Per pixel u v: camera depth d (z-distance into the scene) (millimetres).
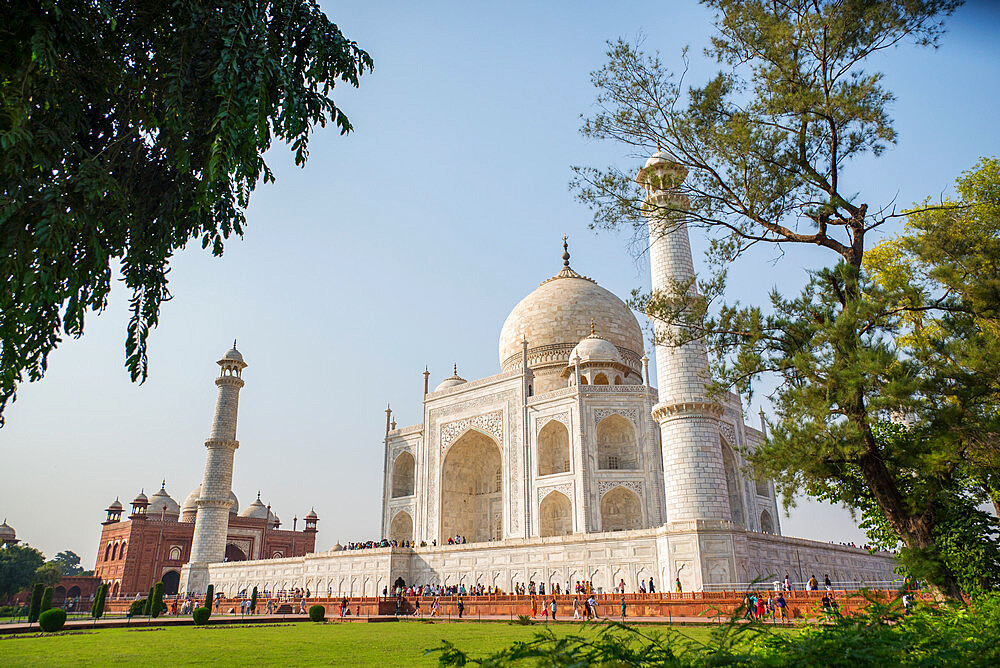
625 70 22266
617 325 75938
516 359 76188
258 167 13906
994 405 17422
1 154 10461
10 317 11406
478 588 53844
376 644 28688
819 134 21016
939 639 7133
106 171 11875
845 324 18109
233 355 81750
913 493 19078
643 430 58594
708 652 6492
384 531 72250
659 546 43656
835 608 8250
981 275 18125
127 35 12922
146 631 40438
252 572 71812
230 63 12312
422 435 72312
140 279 13875
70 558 171125
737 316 21219
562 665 5605
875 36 19906
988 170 29000
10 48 10891
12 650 27719
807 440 18891
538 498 59938
